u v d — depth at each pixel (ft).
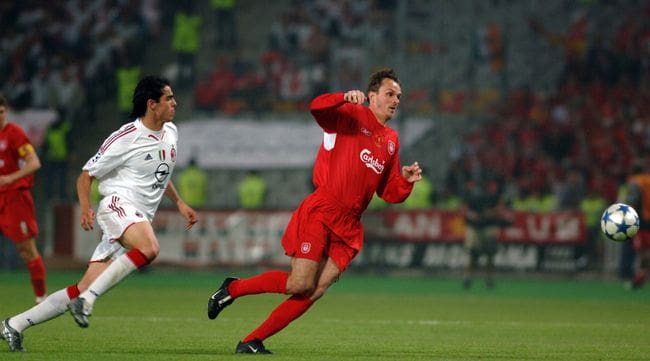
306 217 88.63
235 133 308.81
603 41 366.22
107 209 92.12
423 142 321.11
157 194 95.35
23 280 225.97
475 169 288.10
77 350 92.89
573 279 260.62
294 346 102.06
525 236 261.65
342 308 162.20
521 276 261.44
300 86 340.80
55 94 321.11
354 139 88.84
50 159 295.89
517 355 97.14
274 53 350.64
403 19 294.05
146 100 92.84
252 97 340.59
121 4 364.17
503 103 336.90
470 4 367.66
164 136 94.73
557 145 313.53
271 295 192.65
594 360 93.35
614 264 260.42
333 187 88.53
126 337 107.96
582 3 371.97
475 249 226.17
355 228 90.02
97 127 334.44
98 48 345.72
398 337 115.24
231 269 266.98
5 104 134.00
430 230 263.70
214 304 91.30
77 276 247.50
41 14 354.33
